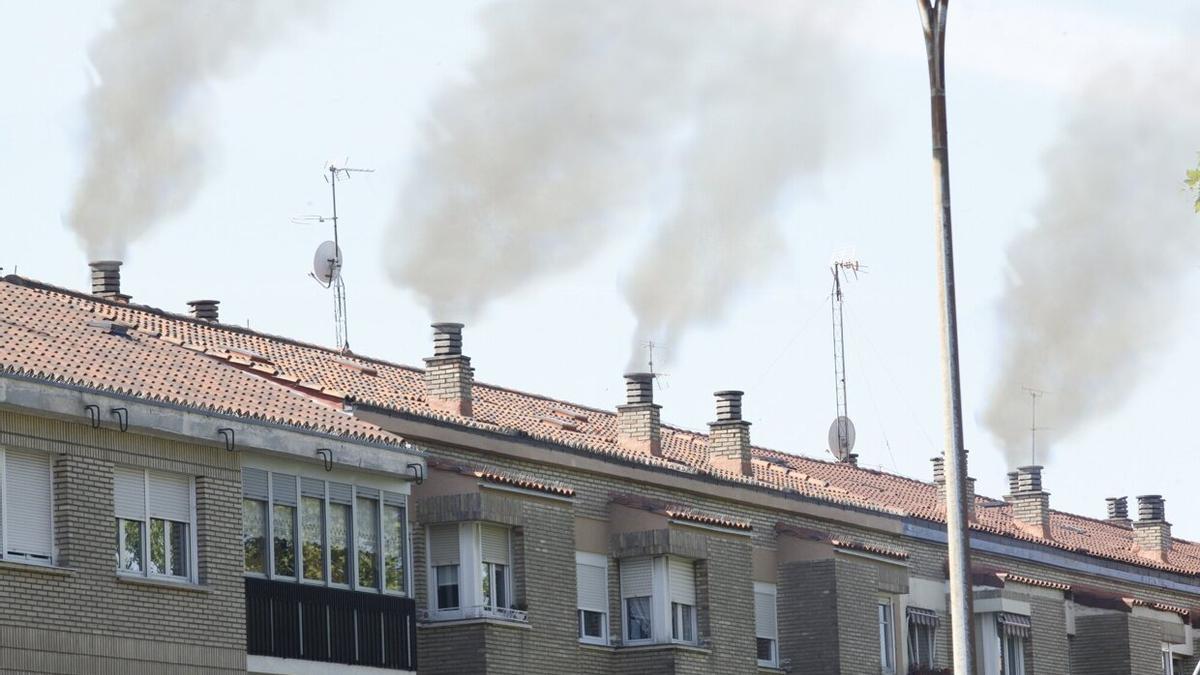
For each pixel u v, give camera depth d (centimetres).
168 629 4653
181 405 4738
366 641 5184
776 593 6775
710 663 6178
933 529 7488
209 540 4784
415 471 5378
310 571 5072
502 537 5688
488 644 5497
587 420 6762
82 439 4522
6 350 4616
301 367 5831
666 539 6100
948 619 7475
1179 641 8488
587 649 5931
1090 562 8388
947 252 4159
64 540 4453
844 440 8406
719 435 6938
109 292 5950
